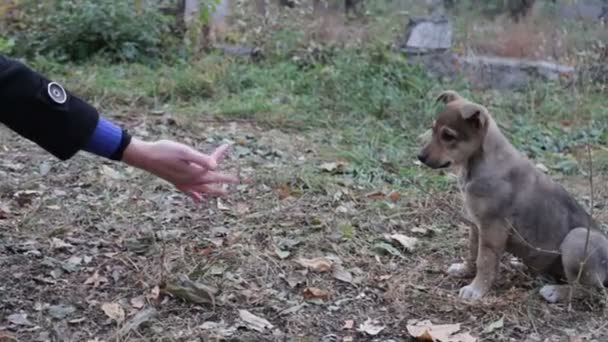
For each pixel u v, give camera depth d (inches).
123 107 143.3
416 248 90.8
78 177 104.5
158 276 79.3
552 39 187.0
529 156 134.2
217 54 173.2
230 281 79.9
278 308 76.0
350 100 150.3
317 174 111.7
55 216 92.0
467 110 78.4
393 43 177.5
